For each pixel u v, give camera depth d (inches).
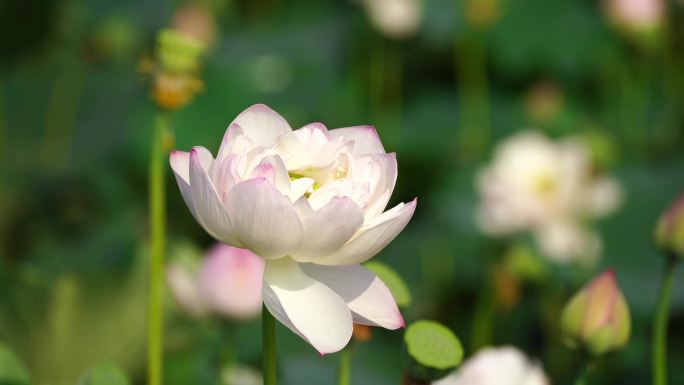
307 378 117.0
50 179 169.8
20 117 185.0
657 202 168.7
